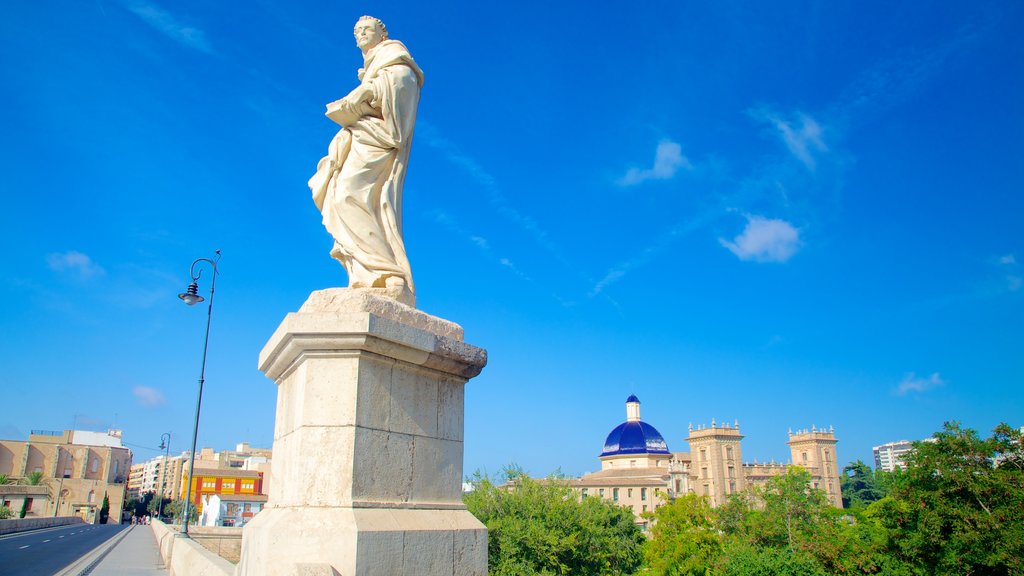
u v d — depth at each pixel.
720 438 109.56
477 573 5.77
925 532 28.72
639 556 48.66
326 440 5.30
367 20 7.12
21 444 105.00
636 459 104.50
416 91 7.05
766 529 46.25
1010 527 25.94
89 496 105.19
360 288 6.10
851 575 33.59
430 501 5.80
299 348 5.55
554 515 38.38
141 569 24.62
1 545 35.41
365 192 6.50
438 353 5.99
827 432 120.94
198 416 27.50
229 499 72.44
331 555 4.87
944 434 29.36
